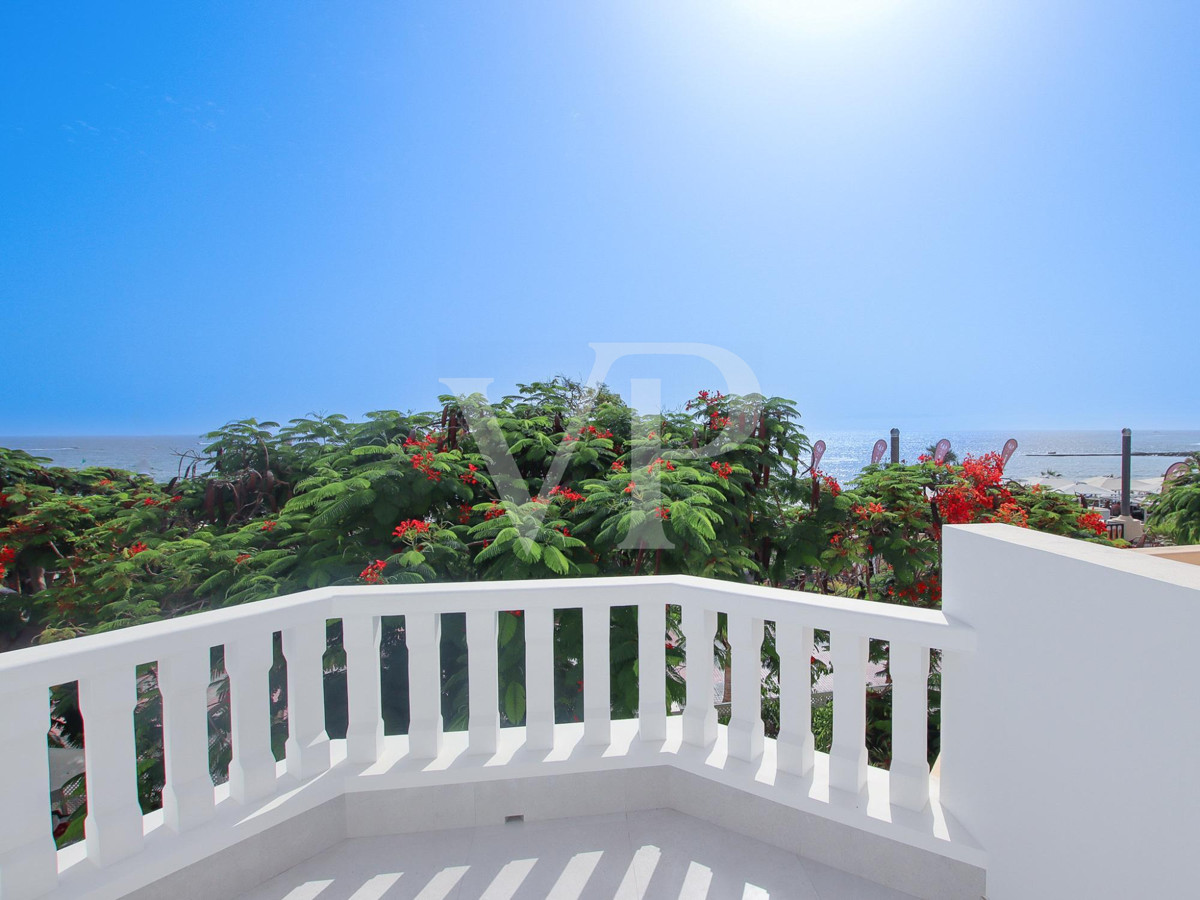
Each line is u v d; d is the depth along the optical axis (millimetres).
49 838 1606
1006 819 1670
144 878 1727
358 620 2289
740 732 2277
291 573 4598
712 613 2367
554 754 2332
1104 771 1325
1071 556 1447
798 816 2080
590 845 2150
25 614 6234
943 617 1935
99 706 1701
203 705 1915
